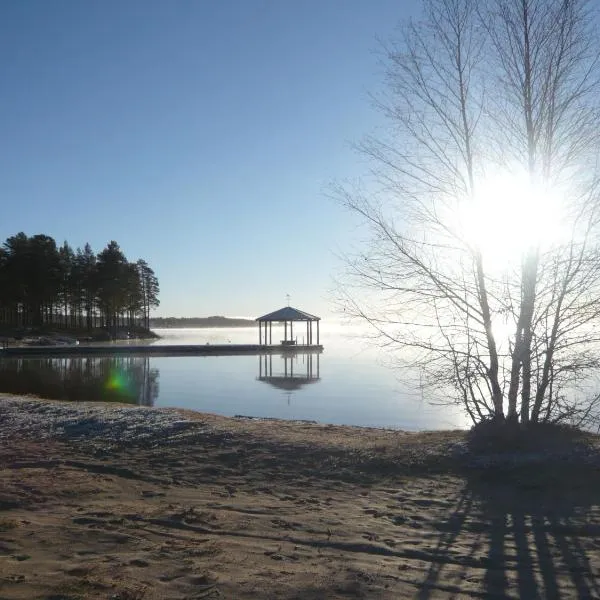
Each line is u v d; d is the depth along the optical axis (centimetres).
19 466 863
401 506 669
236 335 10412
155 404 2077
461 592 441
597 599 430
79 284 7994
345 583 451
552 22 914
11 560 483
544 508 646
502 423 914
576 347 912
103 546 525
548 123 918
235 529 584
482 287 927
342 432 1077
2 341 5984
